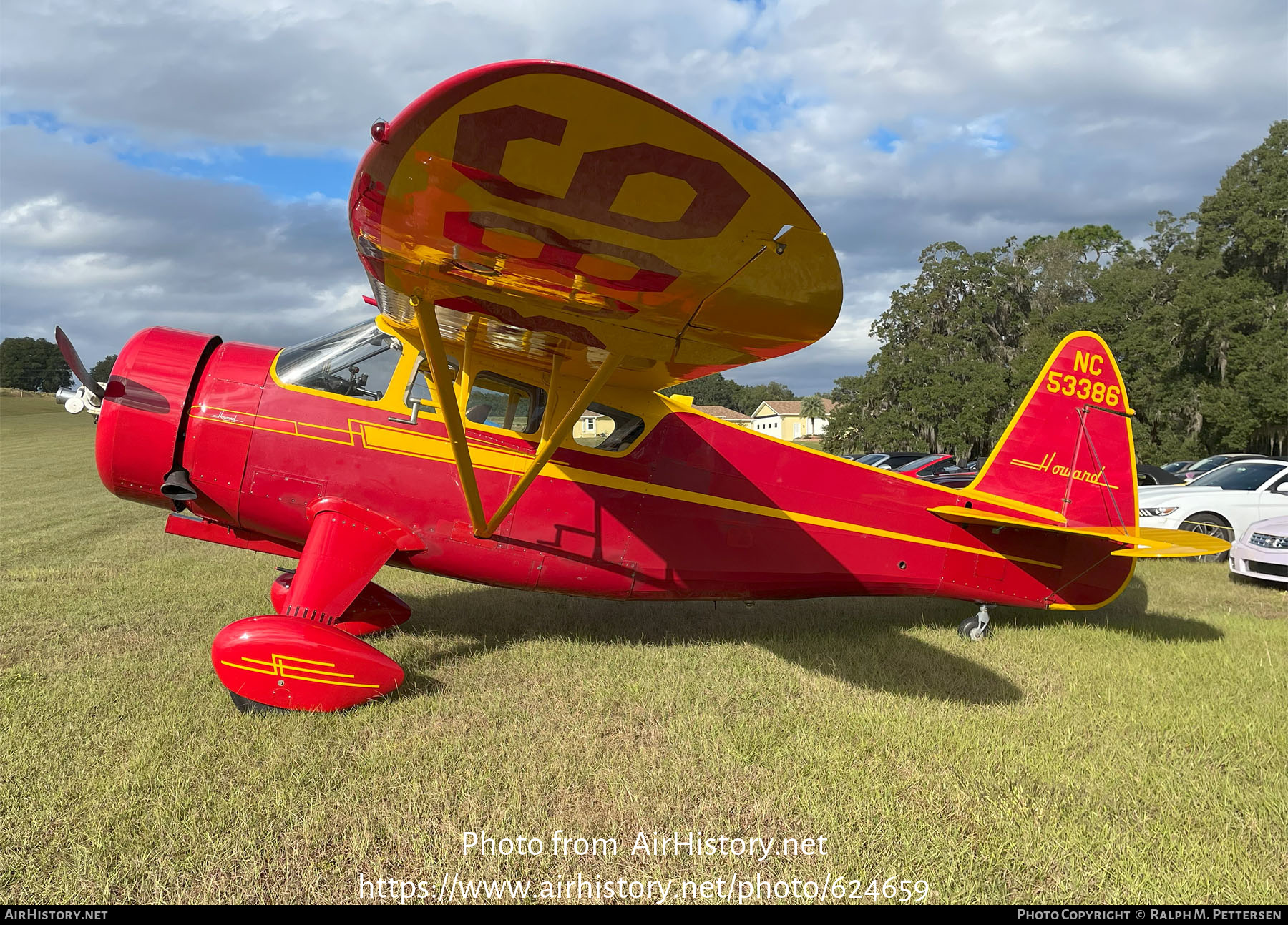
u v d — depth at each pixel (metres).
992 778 2.91
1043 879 2.31
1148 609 6.44
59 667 3.87
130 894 2.09
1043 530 5.05
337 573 3.80
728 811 2.64
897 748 3.18
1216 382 30.27
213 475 4.09
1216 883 2.29
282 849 2.33
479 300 3.17
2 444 35.03
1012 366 35.34
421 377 4.18
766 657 4.52
